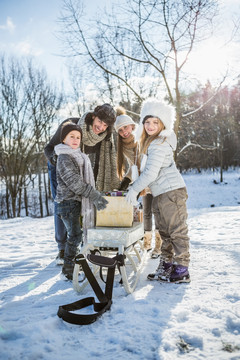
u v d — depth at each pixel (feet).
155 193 9.79
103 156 12.60
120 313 7.09
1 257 14.51
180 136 41.91
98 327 6.46
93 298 7.59
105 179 12.57
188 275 9.20
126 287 8.28
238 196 84.94
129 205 9.62
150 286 8.99
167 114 9.86
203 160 128.47
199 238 17.58
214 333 6.07
